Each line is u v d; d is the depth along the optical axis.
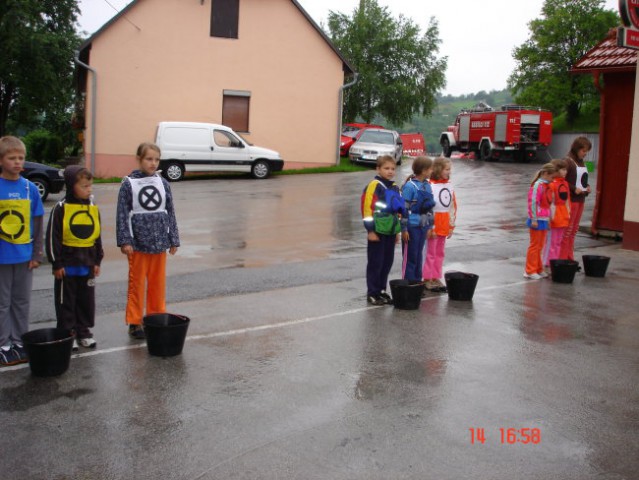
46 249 5.22
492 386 4.77
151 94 24.38
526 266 8.54
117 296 7.21
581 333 6.12
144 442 3.82
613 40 12.05
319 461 3.64
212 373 4.91
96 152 24.08
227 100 25.39
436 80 39.22
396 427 4.07
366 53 38.91
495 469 3.61
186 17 24.39
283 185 20.36
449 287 7.27
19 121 37.16
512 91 55.09
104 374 4.84
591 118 52.88
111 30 23.70
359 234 11.91
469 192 18.62
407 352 5.46
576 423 4.20
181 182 21.25
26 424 4.01
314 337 5.82
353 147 27.06
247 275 8.36
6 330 5.06
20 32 29.25
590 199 17.70
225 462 3.61
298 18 25.53
